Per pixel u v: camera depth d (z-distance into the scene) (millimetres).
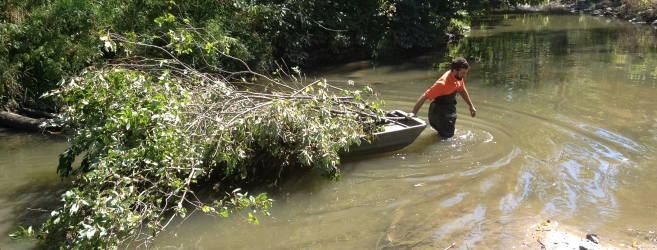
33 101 8898
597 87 10336
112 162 4562
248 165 5848
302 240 4621
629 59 13656
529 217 4895
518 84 10812
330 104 6074
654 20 22359
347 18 15000
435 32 17500
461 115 8352
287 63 13648
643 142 6879
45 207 5312
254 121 5539
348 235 4680
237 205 5312
